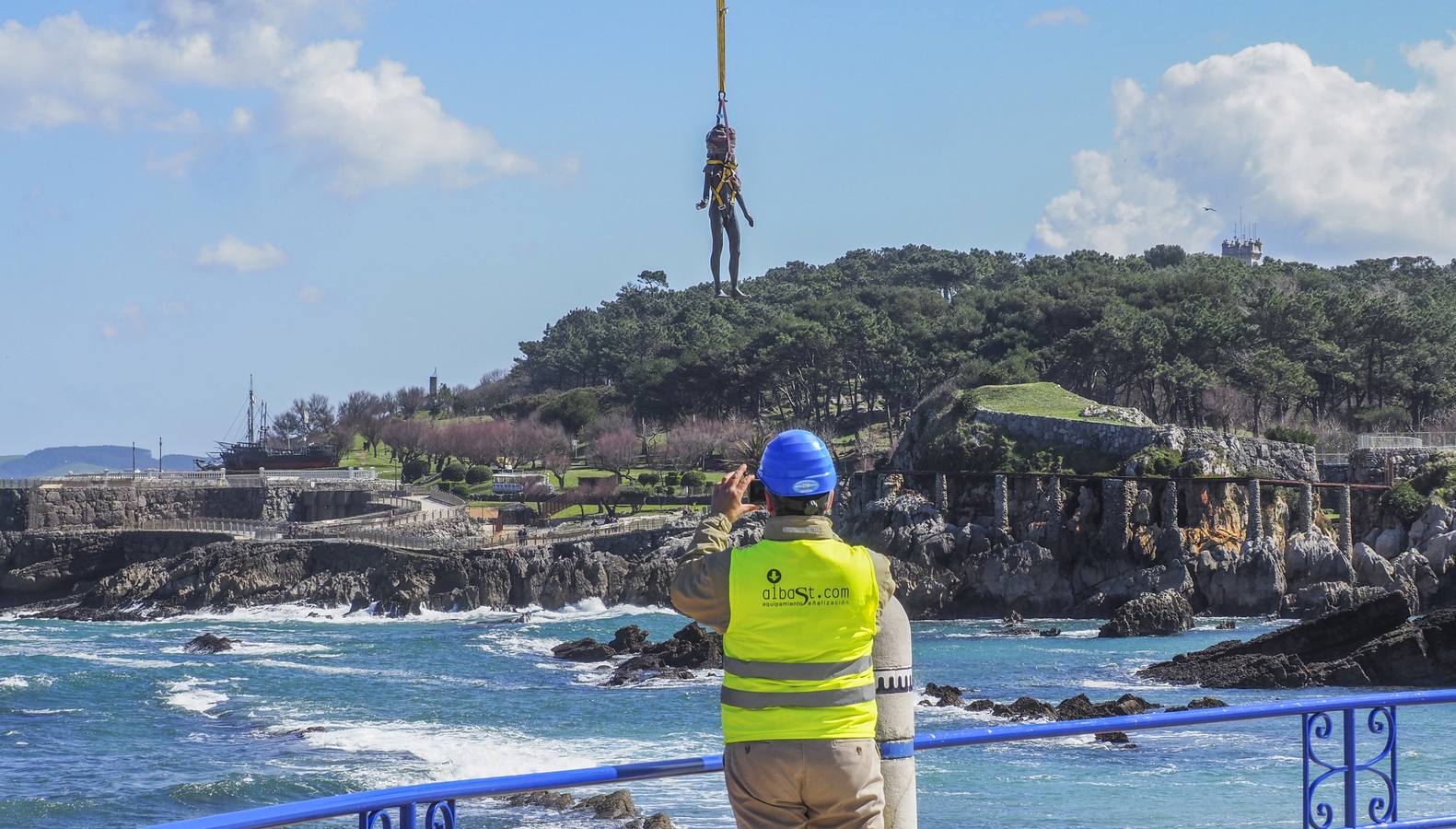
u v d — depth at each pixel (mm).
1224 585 93250
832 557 6270
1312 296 163250
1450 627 53125
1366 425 149625
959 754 38625
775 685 6203
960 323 179625
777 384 184500
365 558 110250
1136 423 105500
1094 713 46844
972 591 97062
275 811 5953
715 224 13180
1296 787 32719
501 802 34062
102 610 109500
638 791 35312
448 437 190125
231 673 65875
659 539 114812
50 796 36844
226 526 124000
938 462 106250
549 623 97500
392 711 52438
